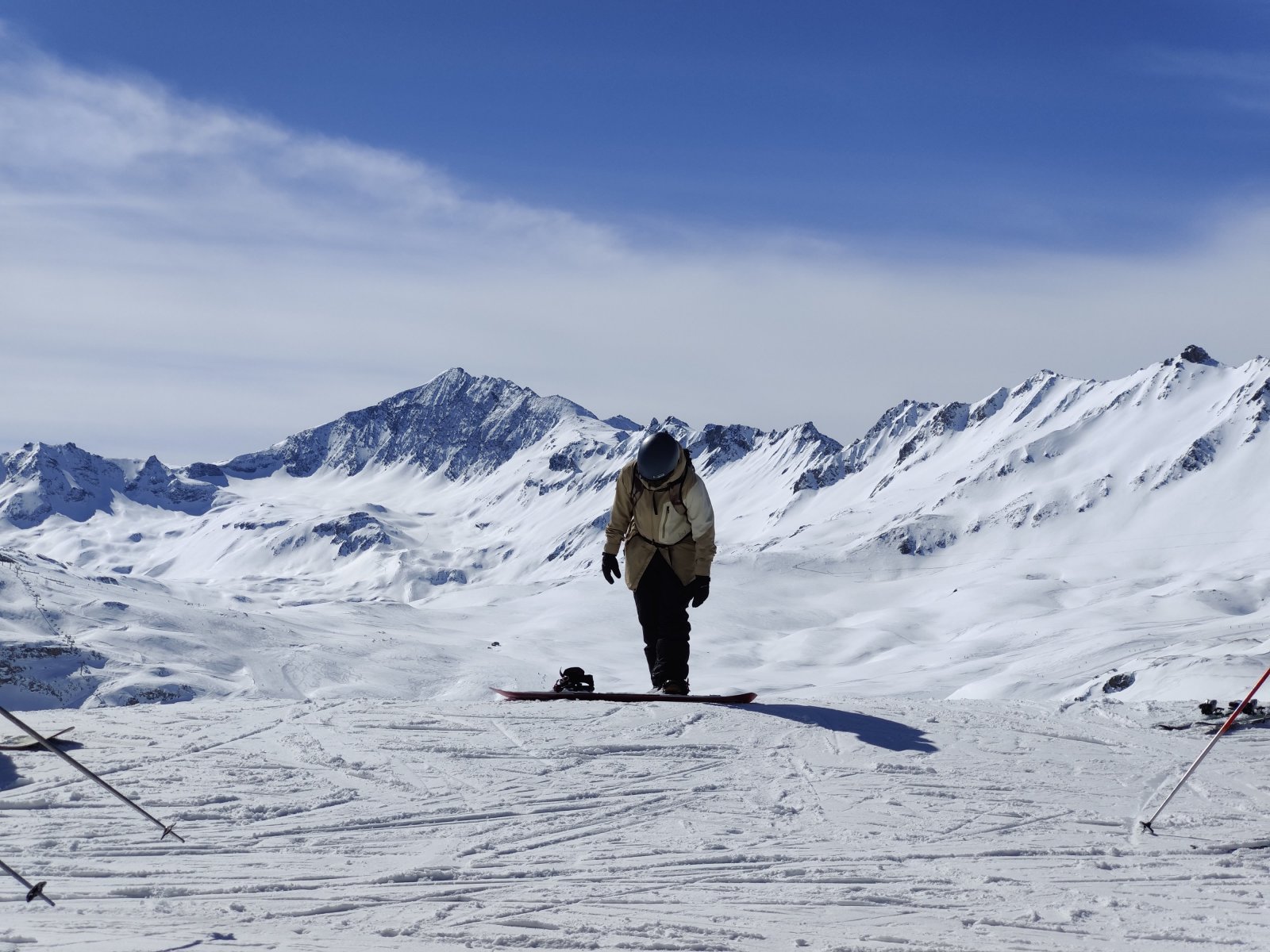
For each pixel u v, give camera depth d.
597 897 4.27
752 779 6.42
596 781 6.29
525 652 183.62
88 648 135.00
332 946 3.61
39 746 6.87
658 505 9.41
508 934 3.80
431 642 187.00
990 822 5.61
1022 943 3.83
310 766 6.50
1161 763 7.25
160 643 147.75
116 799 5.66
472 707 8.55
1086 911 4.22
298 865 4.65
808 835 5.28
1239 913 4.23
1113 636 151.12
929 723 8.30
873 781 6.44
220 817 5.38
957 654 172.50
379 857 4.79
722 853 4.93
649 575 9.61
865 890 4.43
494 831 5.25
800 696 9.92
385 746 7.06
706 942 3.77
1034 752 7.45
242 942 3.62
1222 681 40.12
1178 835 5.45
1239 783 6.70
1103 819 5.74
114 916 3.91
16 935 3.62
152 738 7.21
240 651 154.62
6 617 147.62
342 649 164.62
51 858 4.67
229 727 7.62
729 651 197.38
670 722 7.93
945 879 4.62
